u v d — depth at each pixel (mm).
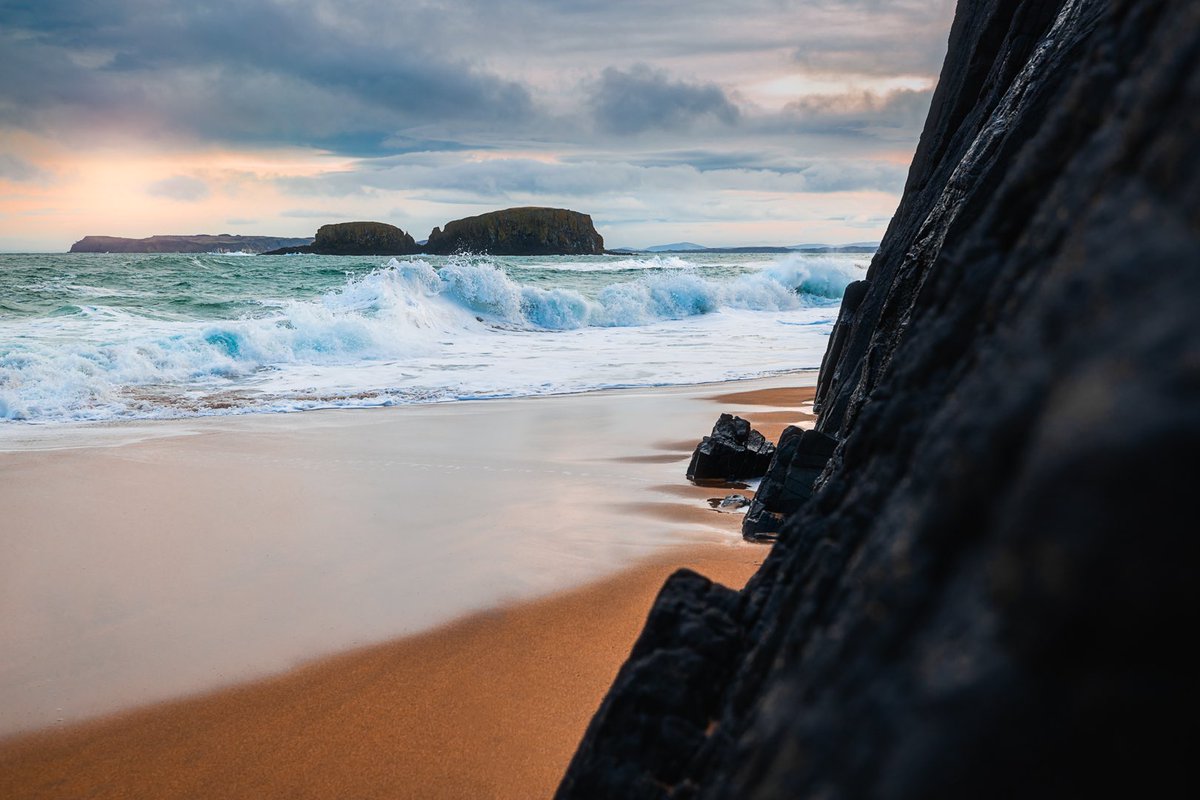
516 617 7062
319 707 5734
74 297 32219
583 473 11719
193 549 8672
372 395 17938
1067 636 943
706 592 3543
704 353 24266
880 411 3105
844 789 1245
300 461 12305
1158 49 1608
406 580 7852
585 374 20656
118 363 19047
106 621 7035
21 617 7094
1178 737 909
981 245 2510
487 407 16578
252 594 7566
